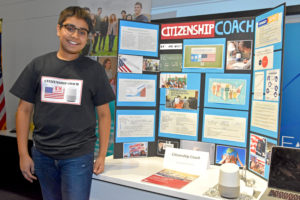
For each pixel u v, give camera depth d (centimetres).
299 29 171
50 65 133
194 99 173
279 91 132
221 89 166
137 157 183
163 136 183
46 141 132
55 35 293
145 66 180
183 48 175
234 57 162
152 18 232
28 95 135
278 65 133
